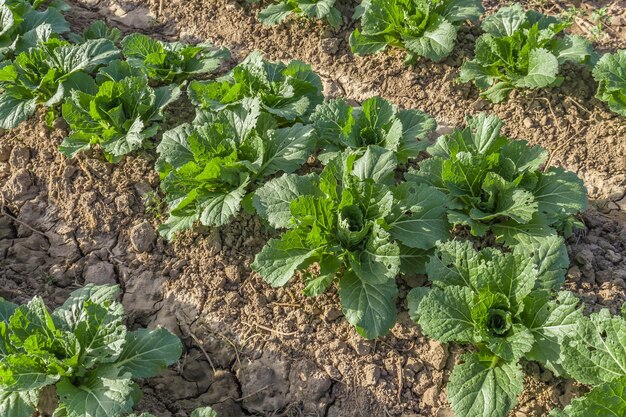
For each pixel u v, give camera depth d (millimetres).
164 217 2938
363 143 2938
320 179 2756
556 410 2492
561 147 3074
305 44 3396
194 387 2693
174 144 2936
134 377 2602
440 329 2576
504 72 3199
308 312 2762
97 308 2582
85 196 2982
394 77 3275
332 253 2689
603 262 2789
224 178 2830
